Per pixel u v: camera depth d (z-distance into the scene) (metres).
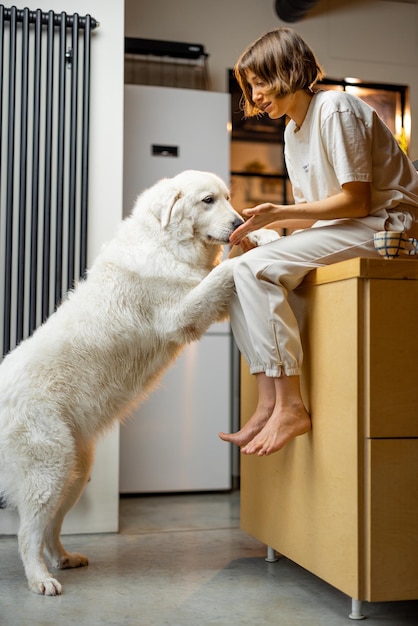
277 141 4.61
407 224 2.09
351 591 1.77
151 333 2.33
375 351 1.77
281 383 2.01
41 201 2.98
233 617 1.89
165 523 3.12
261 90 2.13
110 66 3.01
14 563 2.44
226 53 4.48
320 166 2.10
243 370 2.65
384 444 1.76
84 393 2.23
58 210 2.93
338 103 2.03
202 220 2.33
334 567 1.87
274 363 2.00
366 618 1.88
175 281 2.29
